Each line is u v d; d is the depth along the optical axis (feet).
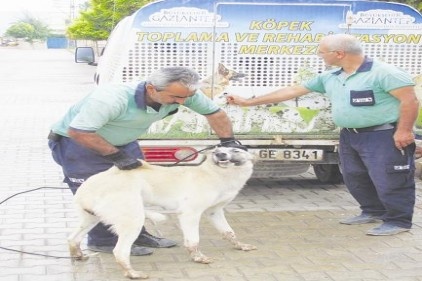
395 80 18.56
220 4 21.97
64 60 160.15
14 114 51.06
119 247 15.84
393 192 19.57
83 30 103.40
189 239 16.80
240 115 22.68
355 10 22.54
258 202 24.22
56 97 66.08
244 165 16.61
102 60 25.54
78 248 16.93
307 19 22.35
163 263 17.06
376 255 17.80
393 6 22.68
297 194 25.68
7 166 30.83
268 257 17.61
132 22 21.80
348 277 16.02
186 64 22.21
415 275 16.17
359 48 19.15
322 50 19.52
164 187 16.34
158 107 16.24
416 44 22.95
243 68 22.41
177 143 22.44
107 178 15.93
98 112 15.48
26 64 138.72
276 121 22.93
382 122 19.22
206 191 16.44
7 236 19.42
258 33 22.26
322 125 23.13
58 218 21.52
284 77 22.61
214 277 16.02
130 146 17.35
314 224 21.11
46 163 31.63
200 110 17.34
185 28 21.99
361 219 21.11
